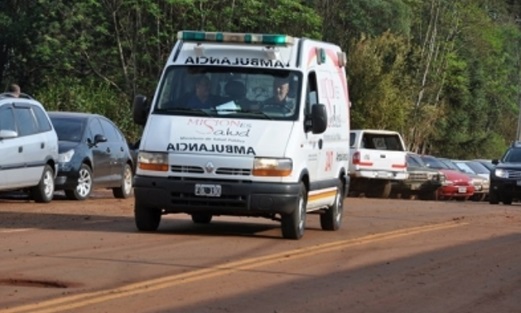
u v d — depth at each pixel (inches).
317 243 856.3
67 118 1320.1
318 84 920.9
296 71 878.4
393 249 838.5
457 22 3762.3
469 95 3981.3
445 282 669.9
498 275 711.7
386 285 646.5
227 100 868.0
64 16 2847.0
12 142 1117.1
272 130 850.1
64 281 616.4
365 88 2866.6
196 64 882.8
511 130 4571.9
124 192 1396.4
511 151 1924.2
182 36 895.7
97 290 587.2
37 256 723.4
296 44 894.4
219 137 845.8
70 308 532.4
